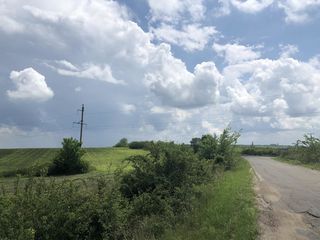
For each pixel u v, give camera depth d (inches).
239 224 439.5
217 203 545.6
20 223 377.4
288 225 482.6
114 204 466.9
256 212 530.9
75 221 435.2
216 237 394.6
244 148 4033.0
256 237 418.3
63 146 2158.0
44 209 421.4
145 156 650.8
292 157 2367.1
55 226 418.0
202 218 468.4
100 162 2578.7
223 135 1432.1
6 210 387.5
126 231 462.3
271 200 644.1
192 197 553.3
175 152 646.5
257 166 1658.5
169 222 469.1
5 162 2650.1
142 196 548.4
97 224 454.9
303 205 605.9
